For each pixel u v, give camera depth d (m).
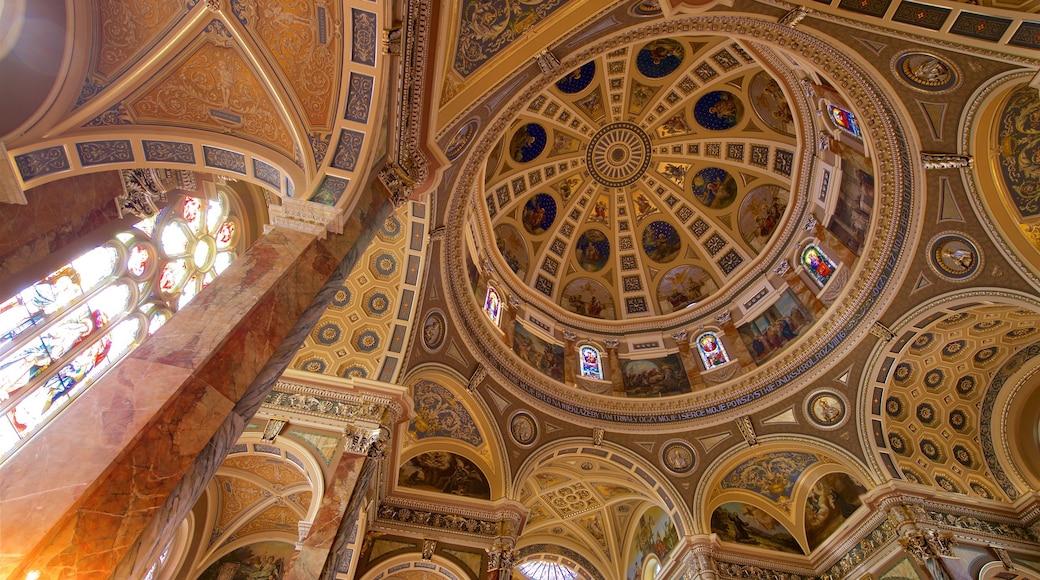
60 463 4.97
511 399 17.98
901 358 17.22
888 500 16.06
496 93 11.78
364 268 14.37
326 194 8.86
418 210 13.78
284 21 8.82
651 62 22.34
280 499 14.35
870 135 15.48
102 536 4.74
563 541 21.81
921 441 17.97
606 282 25.56
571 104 23.28
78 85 8.44
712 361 21.33
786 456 18.78
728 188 24.30
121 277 12.23
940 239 15.30
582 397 19.47
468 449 17.66
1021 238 14.03
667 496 18.58
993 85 12.94
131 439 5.23
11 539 4.46
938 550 14.92
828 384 17.97
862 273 17.08
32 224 8.95
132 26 8.63
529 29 10.93
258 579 14.04
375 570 14.86
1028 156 13.66
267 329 6.93
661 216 25.86
